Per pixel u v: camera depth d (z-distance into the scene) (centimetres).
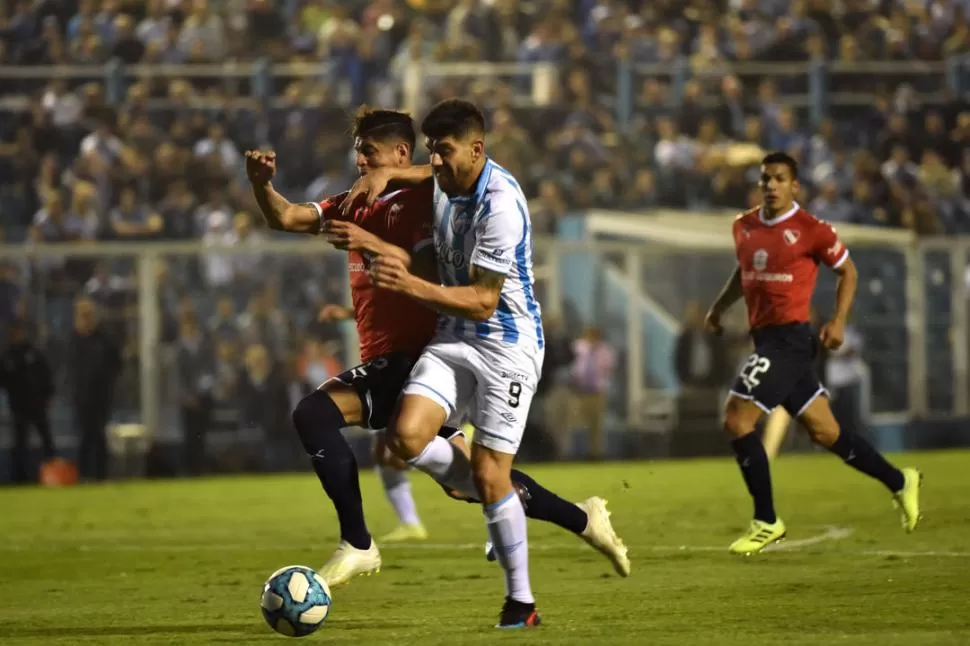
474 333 786
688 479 2120
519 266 779
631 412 2708
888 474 1214
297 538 1448
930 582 959
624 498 1806
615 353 2709
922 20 3550
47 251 2539
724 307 1227
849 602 866
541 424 2633
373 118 877
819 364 2675
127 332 2550
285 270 2594
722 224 2811
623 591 952
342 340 2597
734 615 816
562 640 723
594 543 858
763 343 1180
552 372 2617
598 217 2867
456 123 758
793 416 1200
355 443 2608
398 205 863
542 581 1022
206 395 2547
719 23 3456
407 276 746
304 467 2561
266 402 2547
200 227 2819
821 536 1302
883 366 2823
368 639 750
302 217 870
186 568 1189
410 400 788
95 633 806
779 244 1176
